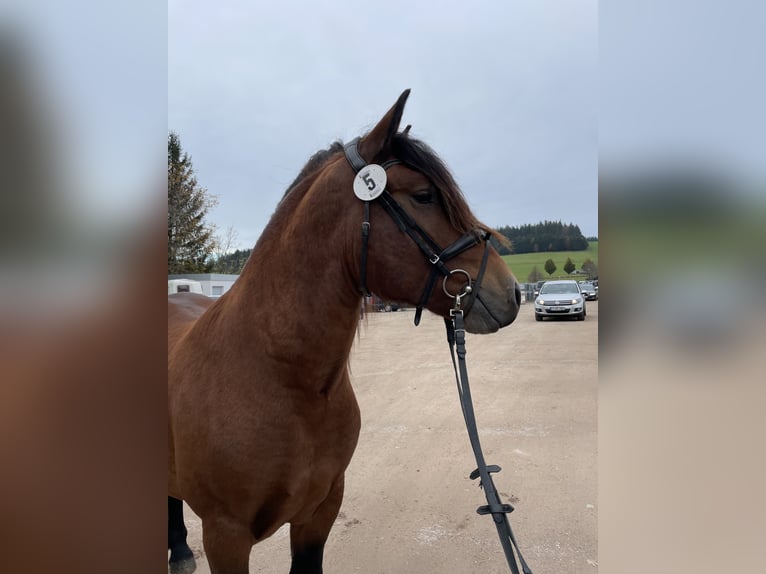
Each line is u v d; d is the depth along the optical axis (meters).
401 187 1.50
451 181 1.52
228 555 1.55
